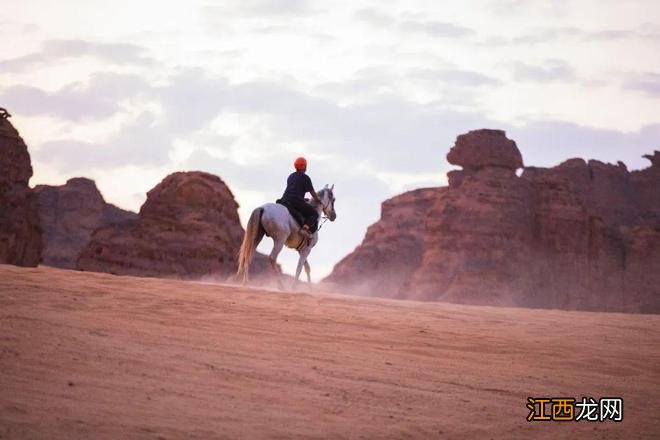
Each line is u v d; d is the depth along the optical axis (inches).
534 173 6181.1
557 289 5447.8
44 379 374.3
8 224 2977.4
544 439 391.5
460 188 5703.7
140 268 2997.0
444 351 558.3
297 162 920.3
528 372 521.7
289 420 363.3
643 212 7130.9
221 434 331.3
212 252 3043.8
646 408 464.1
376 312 697.0
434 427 383.6
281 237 872.9
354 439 350.0
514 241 5408.5
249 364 453.4
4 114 3152.1
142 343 470.6
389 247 7544.3
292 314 633.6
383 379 457.7
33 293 588.1
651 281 5812.0
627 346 652.1
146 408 352.2
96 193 5467.5
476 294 5187.0
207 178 3265.3
